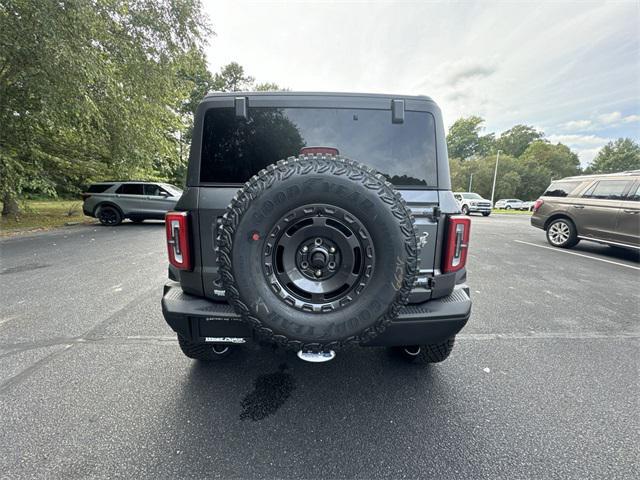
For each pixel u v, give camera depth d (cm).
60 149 1062
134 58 906
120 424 172
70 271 474
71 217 1190
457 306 179
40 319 306
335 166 148
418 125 181
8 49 739
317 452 157
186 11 949
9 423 171
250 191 148
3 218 1058
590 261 584
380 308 151
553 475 146
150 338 270
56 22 705
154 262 531
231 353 244
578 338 280
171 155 1233
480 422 178
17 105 864
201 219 175
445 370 228
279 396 197
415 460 153
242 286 149
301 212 149
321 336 153
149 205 1012
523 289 417
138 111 978
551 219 733
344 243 151
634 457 156
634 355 253
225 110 177
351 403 192
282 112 178
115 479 140
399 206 150
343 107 178
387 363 235
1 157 809
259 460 152
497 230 1106
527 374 225
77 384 206
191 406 187
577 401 197
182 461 150
